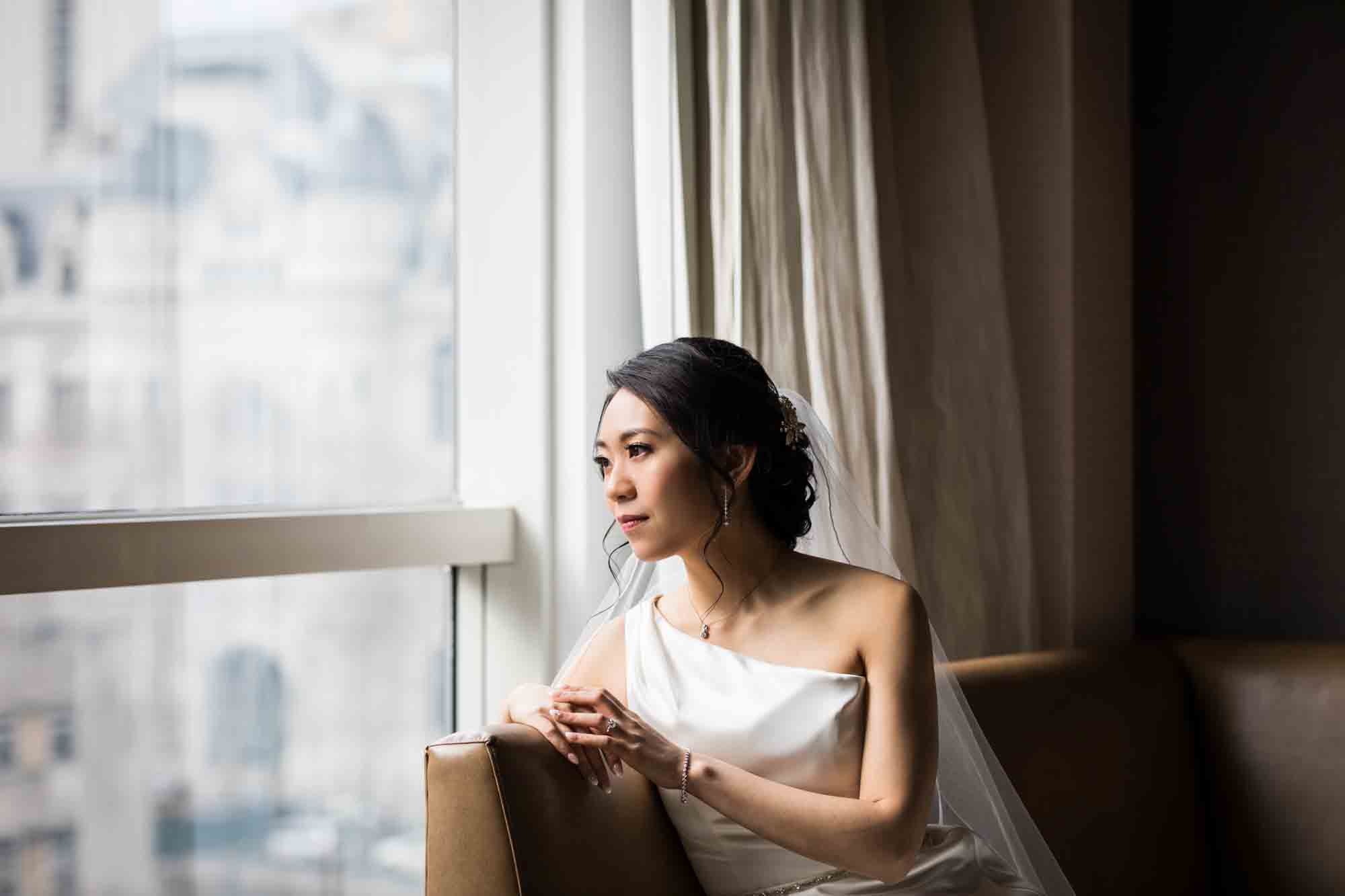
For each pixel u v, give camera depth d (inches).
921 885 67.8
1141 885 98.3
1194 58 125.3
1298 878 100.3
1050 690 98.1
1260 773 103.3
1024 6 116.6
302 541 81.1
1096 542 117.1
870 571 71.4
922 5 111.9
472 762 60.3
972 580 109.1
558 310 93.7
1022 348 117.3
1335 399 117.2
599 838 63.7
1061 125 114.3
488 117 95.5
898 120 113.0
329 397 89.4
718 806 62.3
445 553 89.4
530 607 93.3
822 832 61.3
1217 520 124.3
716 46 90.2
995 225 109.5
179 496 80.7
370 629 91.5
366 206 91.7
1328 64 117.3
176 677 81.4
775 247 92.5
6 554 68.1
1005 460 109.7
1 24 72.8
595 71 93.4
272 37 86.2
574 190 92.9
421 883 96.5
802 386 94.6
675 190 89.4
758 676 67.6
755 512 71.4
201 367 82.1
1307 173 118.6
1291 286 119.6
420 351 95.2
